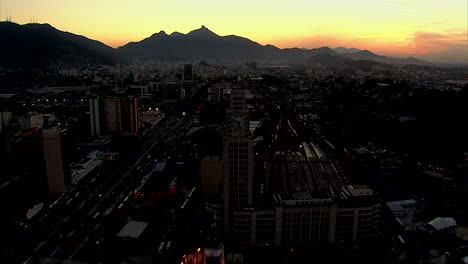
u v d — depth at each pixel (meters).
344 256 193.62
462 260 185.00
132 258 188.00
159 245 198.38
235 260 189.25
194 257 183.62
